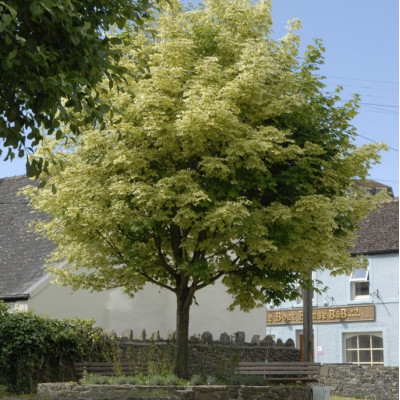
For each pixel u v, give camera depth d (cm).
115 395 1520
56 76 1076
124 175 1748
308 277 1947
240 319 2956
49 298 2386
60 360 2038
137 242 1753
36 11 1009
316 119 1862
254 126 1800
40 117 1162
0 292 2342
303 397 1984
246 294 1952
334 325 3856
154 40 1866
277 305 1952
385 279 3722
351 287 3850
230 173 1689
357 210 1875
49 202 1778
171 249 1933
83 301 2486
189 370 2367
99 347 2136
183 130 1633
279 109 1750
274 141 1730
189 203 1678
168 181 1656
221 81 1731
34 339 1988
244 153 1669
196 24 1884
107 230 1789
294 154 1720
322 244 1756
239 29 1894
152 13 1891
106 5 1173
